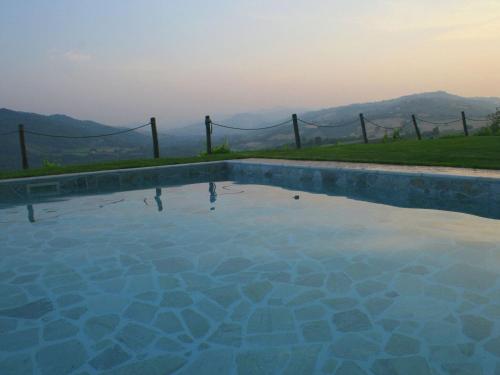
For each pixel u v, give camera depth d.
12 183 6.54
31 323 2.48
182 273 3.19
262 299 2.66
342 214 4.74
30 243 4.20
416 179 5.01
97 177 7.24
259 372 1.91
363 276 2.92
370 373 1.85
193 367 1.97
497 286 2.64
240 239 4.01
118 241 4.15
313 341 2.13
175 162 8.42
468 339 2.07
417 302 2.49
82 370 1.99
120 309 2.62
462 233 3.73
